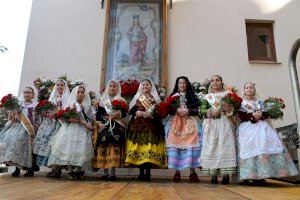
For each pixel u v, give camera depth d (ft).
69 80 20.10
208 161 13.64
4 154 15.03
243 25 23.30
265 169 12.48
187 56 22.48
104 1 23.85
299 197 8.61
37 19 23.21
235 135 14.32
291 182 14.26
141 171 15.21
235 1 23.79
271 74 22.18
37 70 22.12
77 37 22.88
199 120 15.11
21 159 15.33
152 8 23.13
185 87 15.67
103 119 15.30
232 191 10.18
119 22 22.81
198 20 23.32
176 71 22.12
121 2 23.31
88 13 23.45
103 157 14.57
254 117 13.55
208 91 16.49
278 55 22.80
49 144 15.72
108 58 21.97
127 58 21.97
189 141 14.57
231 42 22.89
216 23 23.29
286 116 21.18
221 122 14.05
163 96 20.16
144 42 22.31
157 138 14.76
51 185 11.09
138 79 21.47
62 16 23.35
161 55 22.02
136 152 14.32
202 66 22.31
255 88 14.73
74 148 14.32
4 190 9.16
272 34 23.62
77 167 14.94
